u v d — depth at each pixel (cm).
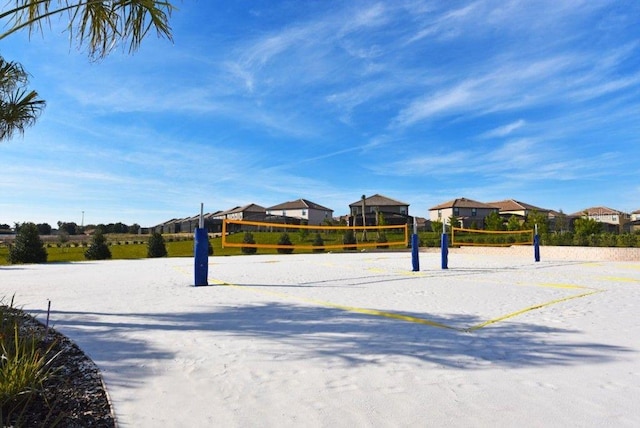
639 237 1802
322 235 3288
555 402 199
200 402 200
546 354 280
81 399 202
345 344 307
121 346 296
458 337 328
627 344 305
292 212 5353
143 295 570
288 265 1236
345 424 177
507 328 361
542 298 543
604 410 190
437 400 202
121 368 249
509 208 5194
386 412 189
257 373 242
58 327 356
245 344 305
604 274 913
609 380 229
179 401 201
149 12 340
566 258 1648
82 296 558
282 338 324
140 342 308
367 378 234
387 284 716
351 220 3978
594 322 385
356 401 201
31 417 179
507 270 1027
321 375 239
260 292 608
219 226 4706
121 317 406
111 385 221
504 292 605
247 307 471
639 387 219
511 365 256
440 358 271
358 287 673
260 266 1195
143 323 378
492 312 439
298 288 660
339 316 417
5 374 189
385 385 223
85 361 261
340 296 566
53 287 668
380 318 407
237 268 1110
